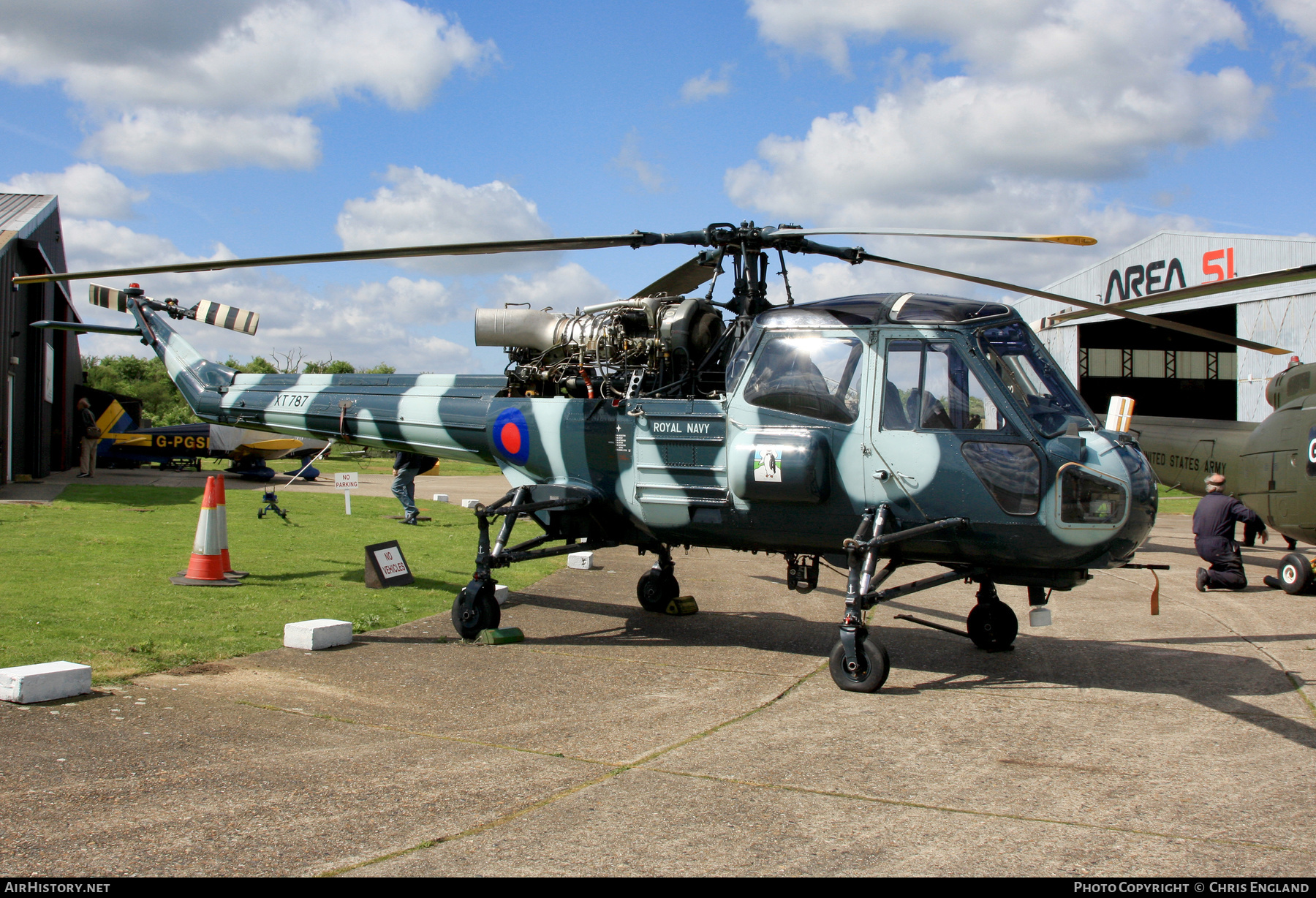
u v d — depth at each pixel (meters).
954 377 5.74
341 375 9.17
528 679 5.70
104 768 3.86
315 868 2.95
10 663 5.39
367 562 8.68
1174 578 11.33
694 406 6.54
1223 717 5.09
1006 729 4.80
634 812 3.52
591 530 7.49
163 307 10.50
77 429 24.36
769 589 9.68
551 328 7.43
